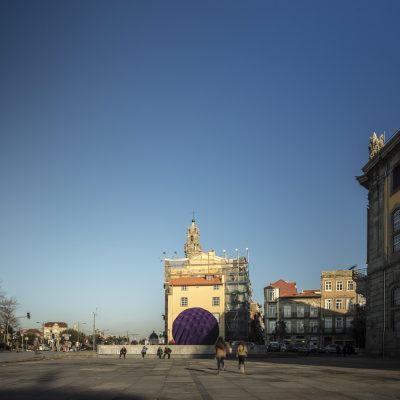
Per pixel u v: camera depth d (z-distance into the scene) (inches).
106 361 2337.6
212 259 4975.4
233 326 4340.6
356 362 1774.1
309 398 664.4
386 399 647.1
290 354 2790.4
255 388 821.9
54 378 1100.5
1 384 933.2
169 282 4606.3
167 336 4367.6
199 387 852.0
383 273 2174.0
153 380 1026.7
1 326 5044.3
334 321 4603.8
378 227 2260.1
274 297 5049.2
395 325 2060.8
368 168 2342.5
